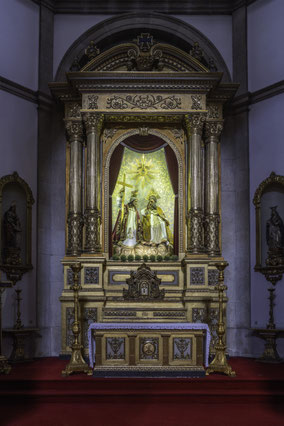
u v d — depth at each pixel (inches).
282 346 442.9
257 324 470.6
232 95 494.9
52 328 486.0
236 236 498.9
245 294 482.0
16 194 475.8
